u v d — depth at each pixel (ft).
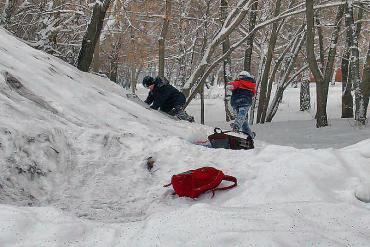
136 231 10.50
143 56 77.10
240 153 17.88
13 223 10.00
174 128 27.02
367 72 47.80
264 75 61.57
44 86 22.90
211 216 10.76
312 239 9.68
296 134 44.83
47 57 30.35
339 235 10.36
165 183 16.28
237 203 13.57
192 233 9.96
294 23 80.79
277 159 15.71
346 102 60.18
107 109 24.12
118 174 16.55
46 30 50.11
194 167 16.94
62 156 16.31
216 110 95.91
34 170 15.12
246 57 63.16
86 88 26.40
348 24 50.19
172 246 9.51
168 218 10.82
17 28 64.08
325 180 13.80
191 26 91.71
